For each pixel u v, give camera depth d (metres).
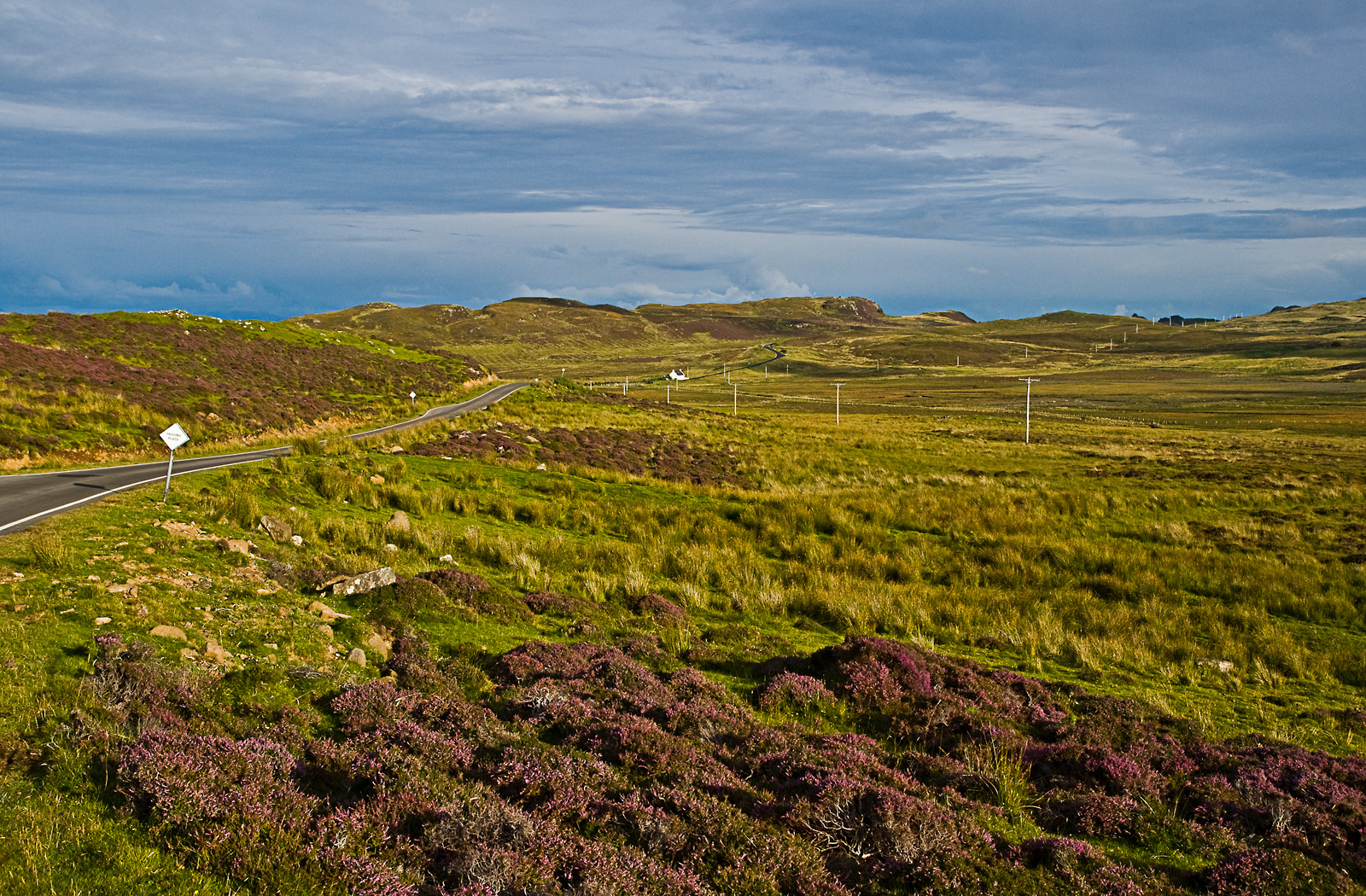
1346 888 6.62
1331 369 198.75
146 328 64.19
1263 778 9.01
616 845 6.48
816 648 15.73
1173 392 159.38
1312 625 19.50
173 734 6.75
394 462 30.03
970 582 22.62
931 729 10.41
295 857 5.48
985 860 6.82
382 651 11.24
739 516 29.30
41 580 10.64
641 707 9.90
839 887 6.23
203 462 28.05
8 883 4.75
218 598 11.54
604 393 121.12
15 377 35.50
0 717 6.66
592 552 22.14
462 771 7.39
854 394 163.25
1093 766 9.16
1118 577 23.06
